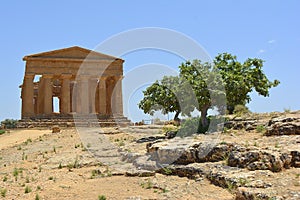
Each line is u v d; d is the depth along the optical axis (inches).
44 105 2640.3
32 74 2618.1
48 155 1045.2
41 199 600.4
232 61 1227.9
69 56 2691.9
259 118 950.4
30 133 1857.8
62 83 2709.2
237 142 729.6
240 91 1133.7
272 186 502.9
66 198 596.1
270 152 595.2
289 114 893.8
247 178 545.0
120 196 586.6
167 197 554.9
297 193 464.8
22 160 1018.7
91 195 604.1
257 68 1284.4
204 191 565.0
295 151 592.4
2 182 761.0
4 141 1637.6
